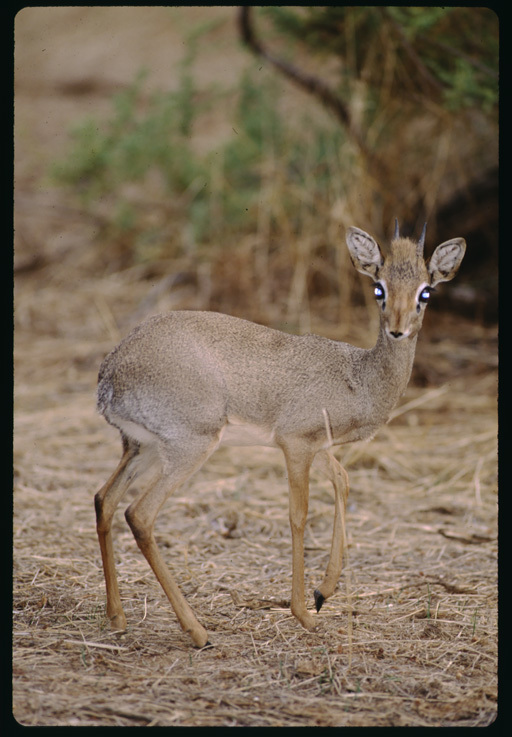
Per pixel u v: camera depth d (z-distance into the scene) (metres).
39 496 11.41
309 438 8.22
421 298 8.00
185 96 20.97
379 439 13.59
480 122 17.70
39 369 16.00
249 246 18.23
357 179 17.38
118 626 7.96
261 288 17.83
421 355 16.34
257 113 19.89
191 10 28.58
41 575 9.08
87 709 6.48
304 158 18.75
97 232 20.95
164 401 7.79
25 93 27.70
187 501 11.47
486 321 17.69
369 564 9.83
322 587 8.52
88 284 19.44
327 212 17.38
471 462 12.81
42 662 7.24
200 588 9.01
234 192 19.34
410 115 17.69
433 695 6.99
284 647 7.78
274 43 21.27
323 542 10.48
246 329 8.32
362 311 17.41
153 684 6.96
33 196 22.64
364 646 7.84
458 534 10.71
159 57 27.64
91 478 12.20
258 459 13.15
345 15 16.62
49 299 18.78
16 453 12.70
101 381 8.05
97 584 9.01
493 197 18.00
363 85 16.92
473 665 7.53
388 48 16.25
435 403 14.74
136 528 7.75
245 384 8.02
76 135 21.42
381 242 17.14
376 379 8.38
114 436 13.69
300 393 8.16
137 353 7.89
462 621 8.38
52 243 20.91
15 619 8.06
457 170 18.34
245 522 10.95
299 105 20.64
